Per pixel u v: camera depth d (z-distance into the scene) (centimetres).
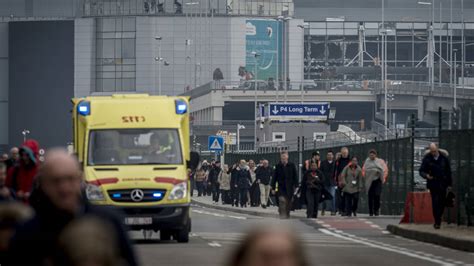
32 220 1633
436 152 5769
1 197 3262
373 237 5981
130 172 5181
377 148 8544
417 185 9819
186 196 5219
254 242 1162
